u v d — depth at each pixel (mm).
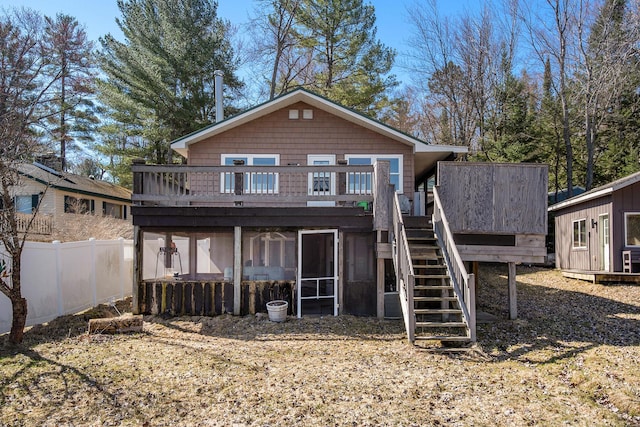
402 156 12195
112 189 26656
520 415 4367
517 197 8656
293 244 9414
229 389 5020
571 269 16672
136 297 9141
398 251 8008
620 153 21922
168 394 4883
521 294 12109
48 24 14594
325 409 4488
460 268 7043
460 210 8641
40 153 12336
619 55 20469
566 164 23750
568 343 7086
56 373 5516
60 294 8734
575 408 4543
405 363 6027
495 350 6723
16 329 6793
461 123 26438
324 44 23906
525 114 23812
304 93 11641
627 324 8367
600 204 14367
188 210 9094
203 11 22453
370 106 24250
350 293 9211
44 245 8430
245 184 11766
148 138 21156
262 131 12289
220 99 14086
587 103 21359
